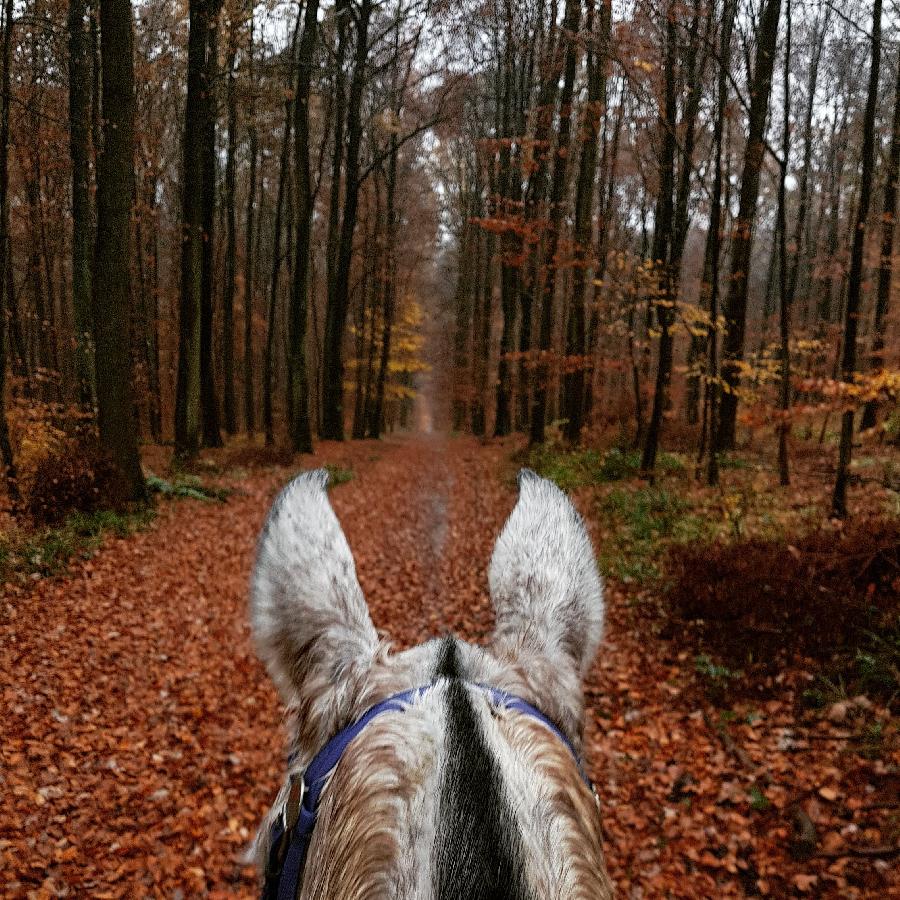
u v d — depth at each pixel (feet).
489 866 2.17
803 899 15.62
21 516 38.42
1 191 44.39
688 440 66.39
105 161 42.73
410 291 165.89
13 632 26.96
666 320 49.37
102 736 21.63
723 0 38.63
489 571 4.70
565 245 61.62
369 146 117.80
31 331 101.81
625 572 32.73
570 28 56.18
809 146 86.58
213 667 26.78
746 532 33.63
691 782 19.53
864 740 19.70
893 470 41.81
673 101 42.93
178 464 64.39
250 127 92.84
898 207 83.87
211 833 18.30
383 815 2.48
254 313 137.08
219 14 62.95
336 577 4.46
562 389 105.91
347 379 162.30
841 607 23.61
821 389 30.66
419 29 76.28
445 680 3.23
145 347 97.76
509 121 84.17
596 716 23.07
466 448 109.81
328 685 3.98
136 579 33.88
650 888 16.34
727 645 24.81
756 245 149.89
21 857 16.60
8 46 44.50
